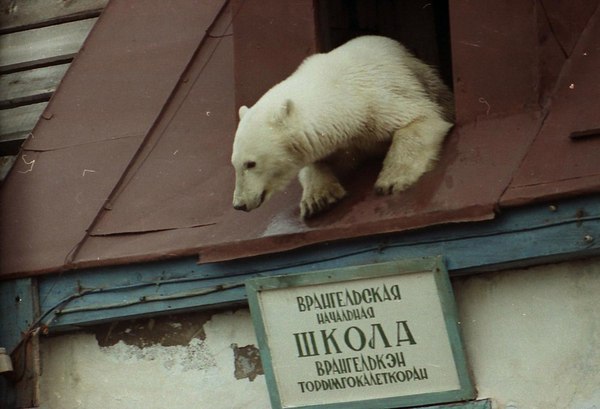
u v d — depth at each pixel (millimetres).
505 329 12445
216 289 13062
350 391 12664
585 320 12266
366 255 12547
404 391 12539
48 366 13820
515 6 12648
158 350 13539
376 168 12922
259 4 13484
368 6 14922
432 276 12312
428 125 12641
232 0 13570
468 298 12547
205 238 13125
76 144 14289
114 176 13945
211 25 14391
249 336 13266
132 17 14695
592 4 12789
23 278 13734
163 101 14172
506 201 12047
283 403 12789
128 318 13500
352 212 12609
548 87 12539
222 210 13297
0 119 15141
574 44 12672
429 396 12469
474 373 12445
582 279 12297
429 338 12422
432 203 12297
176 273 13242
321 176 12820
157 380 13500
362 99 12594
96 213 13773
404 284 12398
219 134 13812
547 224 12023
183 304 13188
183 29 14469
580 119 12242
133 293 13367
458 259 12273
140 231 13492
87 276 13570
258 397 13188
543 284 12391
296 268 12773
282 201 13086
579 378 12227
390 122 12641
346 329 12594
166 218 13469
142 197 13734
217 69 14188
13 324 13734
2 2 15617
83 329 13766
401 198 12469
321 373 12695
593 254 12164
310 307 12641
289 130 12359
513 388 12359
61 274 13648
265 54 13438
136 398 13539
